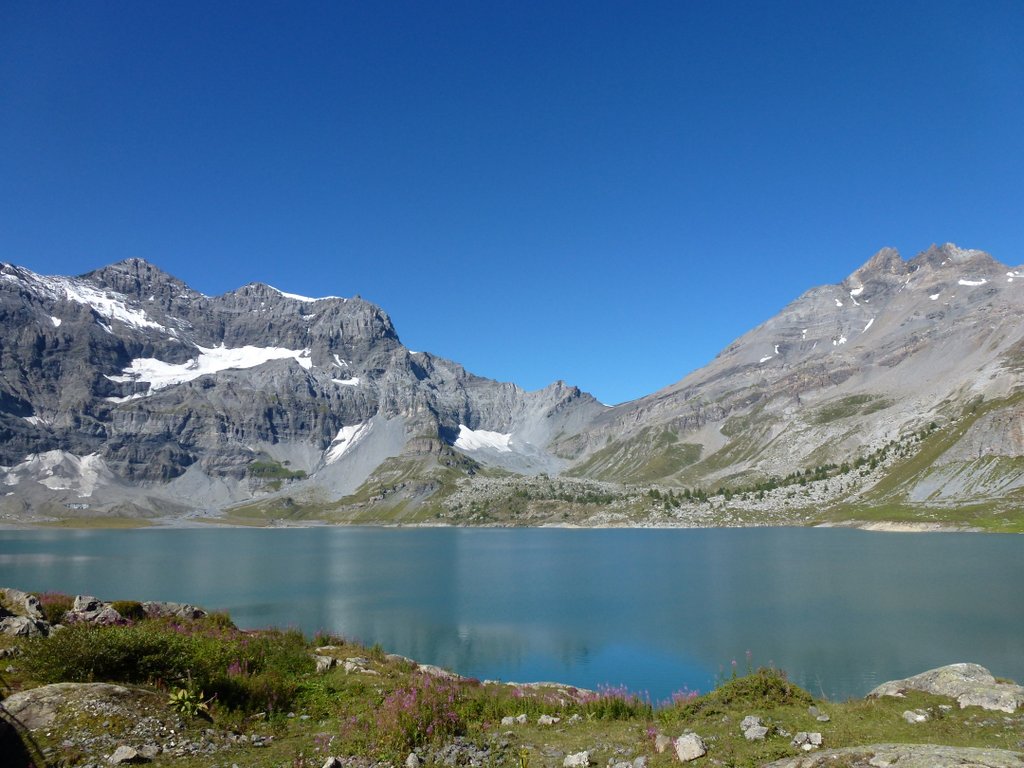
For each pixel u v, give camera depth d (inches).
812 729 799.7
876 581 4306.1
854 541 7849.4
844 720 834.8
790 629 2896.2
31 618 1111.0
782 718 852.0
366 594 4495.6
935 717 835.4
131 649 877.8
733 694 944.9
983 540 7342.5
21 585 4864.7
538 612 3597.4
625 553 7603.4
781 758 709.3
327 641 1646.2
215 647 1100.5
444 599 4192.9
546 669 2340.1
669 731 827.4
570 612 3563.0
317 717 912.3
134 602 1529.3
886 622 2967.5
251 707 896.9
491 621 3346.5
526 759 730.2
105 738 700.7
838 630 2834.6
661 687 2069.4
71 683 790.5
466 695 1068.5
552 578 5285.4
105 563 7032.5
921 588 3927.2
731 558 6353.3
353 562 7175.2
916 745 634.2
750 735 779.4
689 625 3078.2
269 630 1631.4
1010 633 2679.6
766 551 6973.4
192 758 701.9
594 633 2977.4
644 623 3181.6
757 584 4409.5
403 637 2965.1
